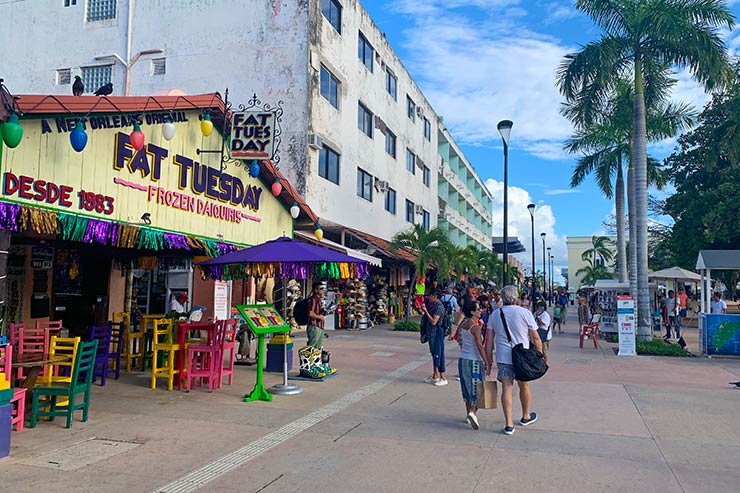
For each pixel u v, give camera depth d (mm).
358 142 25500
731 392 10281
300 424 7562
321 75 21469
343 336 20359
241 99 20406
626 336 15961
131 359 12195
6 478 5324
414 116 35969
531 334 7336
